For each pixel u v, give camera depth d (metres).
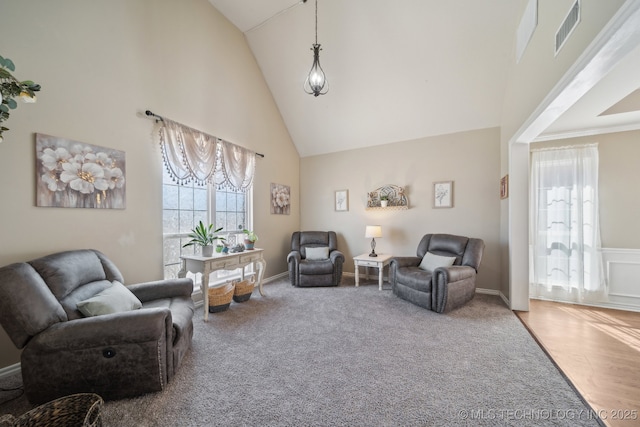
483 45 3.14
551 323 2.72
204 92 3.33
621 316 2.92
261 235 4.40
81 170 2.15
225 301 3.03
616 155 3.22
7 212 1.78
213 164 3.36
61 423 1.25
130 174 2.52
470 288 3.29
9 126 1.78
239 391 1.63
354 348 2.18
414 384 1.71
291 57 4.00
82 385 1.48
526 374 1.82
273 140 4.70
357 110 4.32
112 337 1.49
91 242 2.23
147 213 2.68
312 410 1.47
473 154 3.95
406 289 3.38
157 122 2.77
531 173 3.66
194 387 1.67
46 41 1.95
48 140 1.96
